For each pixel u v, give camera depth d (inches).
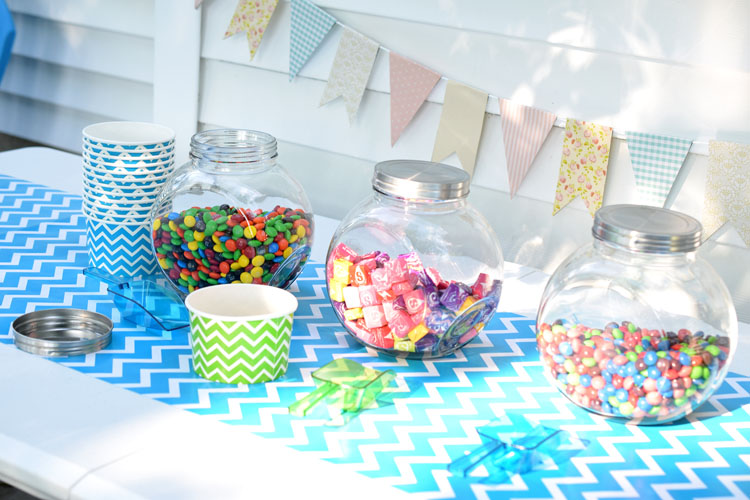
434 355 46.5
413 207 44.3
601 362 39.8
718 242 67.6
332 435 38.6
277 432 38.5
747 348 51.2
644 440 40.0
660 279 39.8
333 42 78.2
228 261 47.9
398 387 43.5
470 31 72.1
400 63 74.0
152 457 35.8
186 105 89.0
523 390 44.1
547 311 41.7
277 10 80.8
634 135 66.1
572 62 68.6
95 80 110.1
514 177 71.9
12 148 126.8
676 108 65.8
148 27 100.0
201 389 42.0
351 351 47.3
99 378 42.2
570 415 41.8
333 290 46.2
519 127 70.3
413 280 43.6
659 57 65.2
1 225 61.5
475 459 36.9
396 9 74.5
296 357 46.2
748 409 43.6
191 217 47.3
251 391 42.1
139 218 53.1
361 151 80.6
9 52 102.8
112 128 55.1
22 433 36.7
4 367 42.3
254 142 50.7
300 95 82.5
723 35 62.8
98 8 104.3
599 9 66.4
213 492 33.8
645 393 39.5
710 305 39.6
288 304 44.6
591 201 69.0
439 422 40.3
